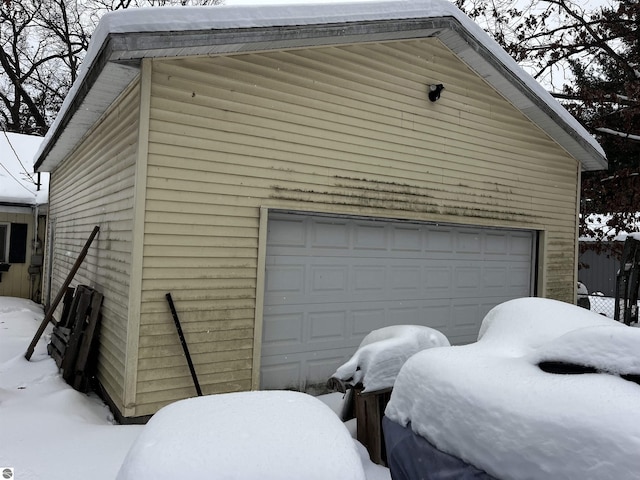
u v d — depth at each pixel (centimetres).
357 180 622
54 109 2548
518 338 277
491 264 794
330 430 190
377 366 407
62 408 477
